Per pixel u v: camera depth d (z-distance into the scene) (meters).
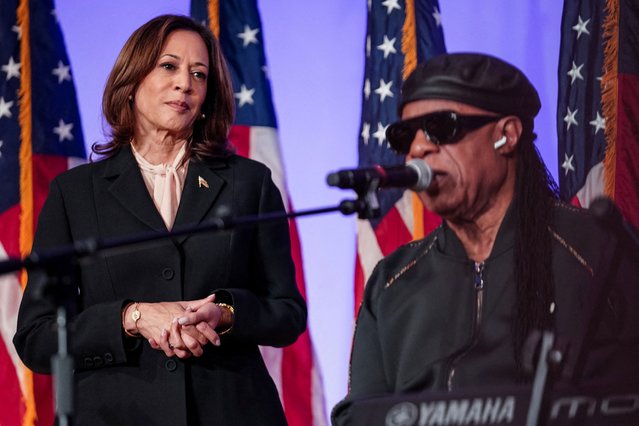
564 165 9.77
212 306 6.04
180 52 6.66
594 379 3.55
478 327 4.30
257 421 6.20
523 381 4.10
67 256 3.87
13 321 8.70
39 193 8.91
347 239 9.92
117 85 6.71
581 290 4.20
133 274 6.25
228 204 6.51
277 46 10.07
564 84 9.91
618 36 9.91
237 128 9.31
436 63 4.32
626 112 9.81
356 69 10.15
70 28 9.66
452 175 4.23
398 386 4.39
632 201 9.70
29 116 8.99
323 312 9.84
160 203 6.50
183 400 6.04
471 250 4.47
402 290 4.56
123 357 6.05
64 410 3.83
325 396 9.43
